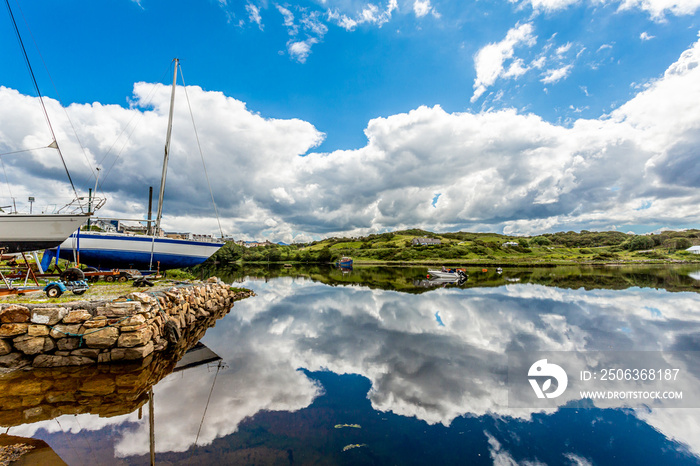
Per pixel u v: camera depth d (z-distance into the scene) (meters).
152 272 22.81
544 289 31.39
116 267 23.66
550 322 16.36
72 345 9.48
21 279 15.74
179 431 6.20
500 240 193.62
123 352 9.73
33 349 9.16
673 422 6.78
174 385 8.45
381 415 6.96
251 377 9.11
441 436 6.19
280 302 23.50
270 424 6.53
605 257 111.06
